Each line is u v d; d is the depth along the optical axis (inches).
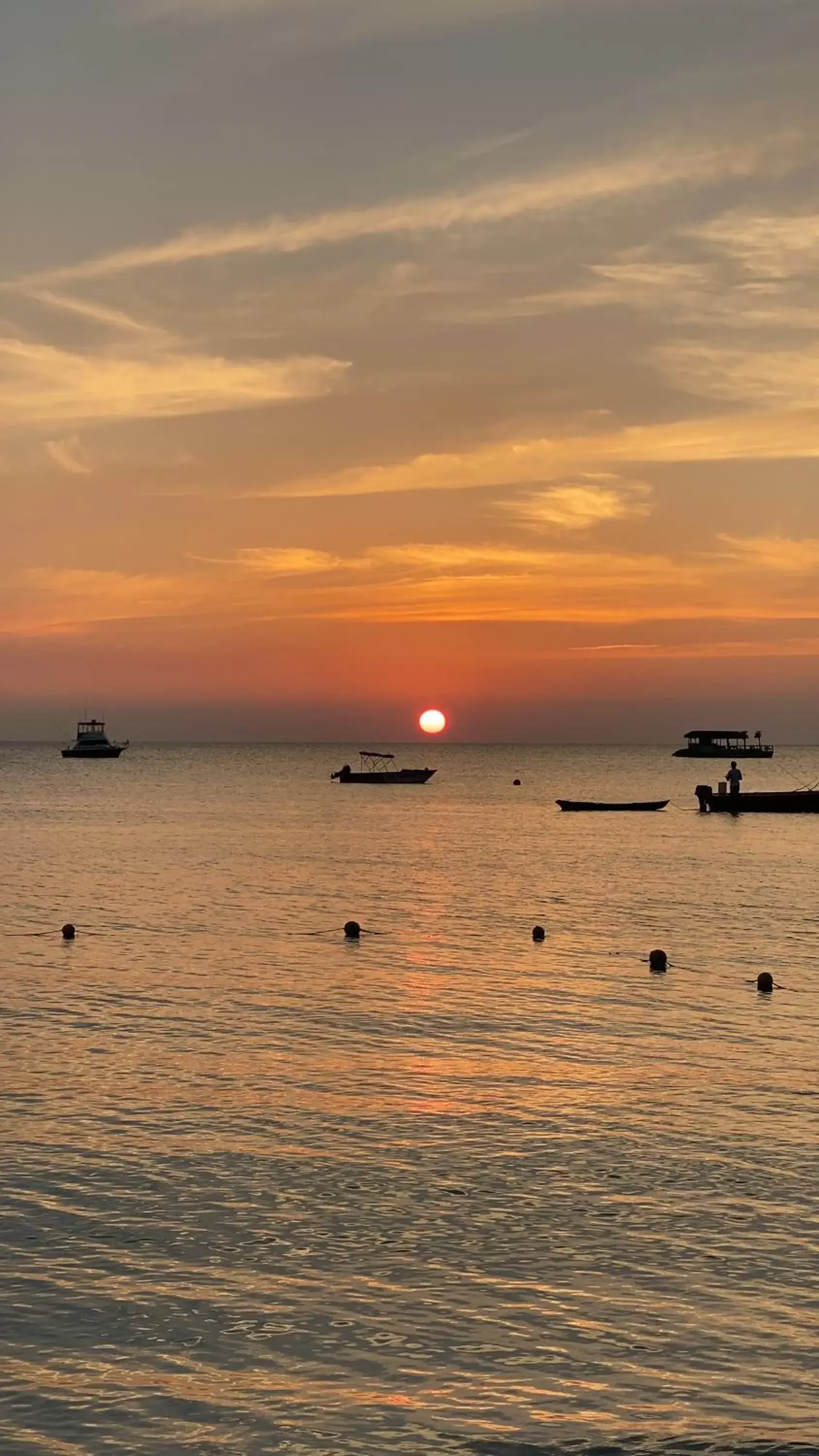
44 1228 612.1
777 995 1216.2
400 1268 572.1
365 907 1891.0
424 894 2066.9
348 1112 810.2
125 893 2069.4
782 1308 535.8
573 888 2151.8
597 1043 1010.7
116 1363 487.5
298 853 2886.3
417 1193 663.8
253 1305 534.9
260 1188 669.9
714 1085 882.1
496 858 2765.7
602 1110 818.2
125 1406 459.2
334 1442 439.2
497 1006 1159.0
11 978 1288.1
